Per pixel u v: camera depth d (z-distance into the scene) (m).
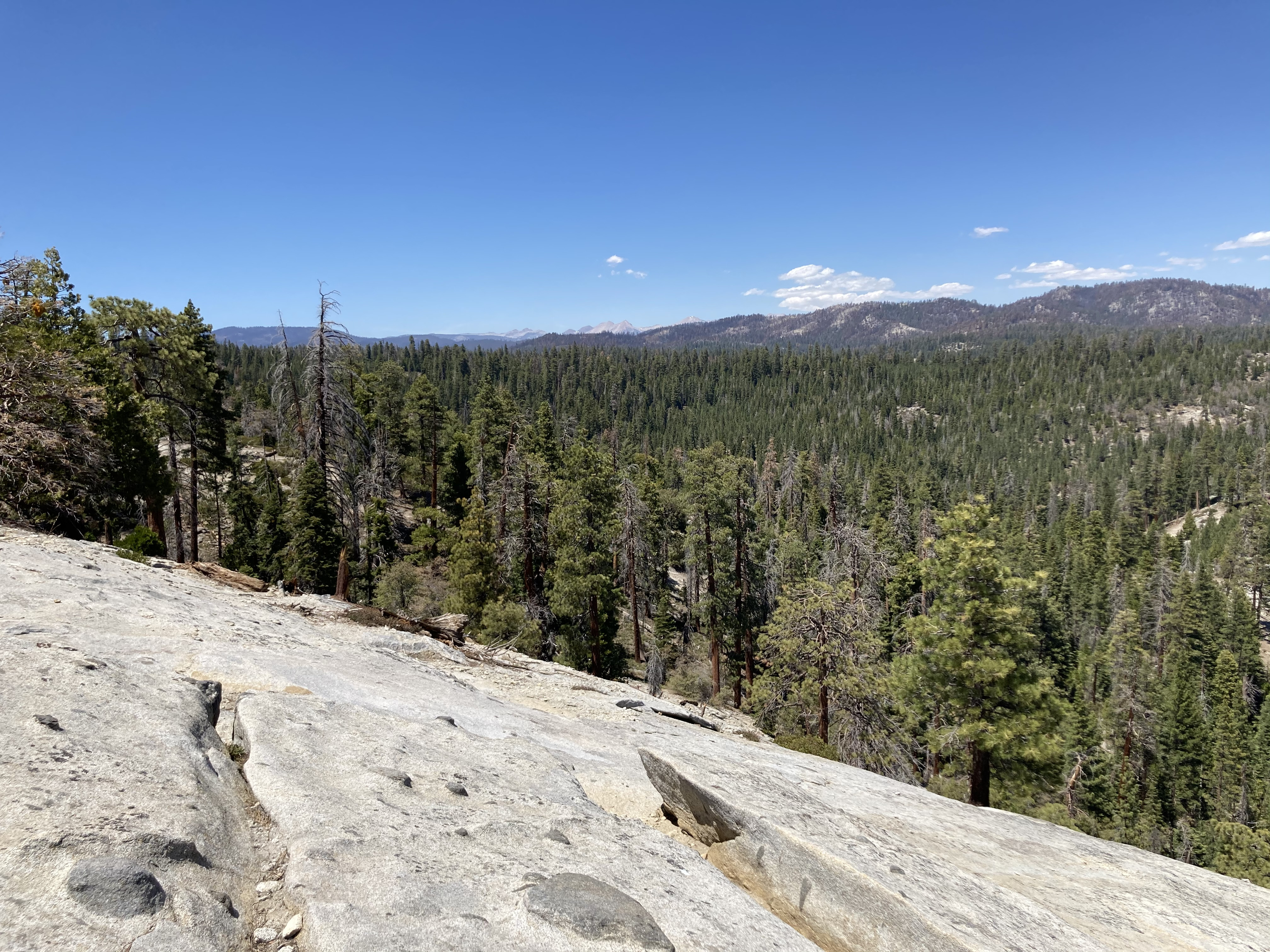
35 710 4.36
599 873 4.25
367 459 31.66
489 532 30.81
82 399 16.03
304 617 12.91
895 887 4.48
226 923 3.04
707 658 38.72
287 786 4.52
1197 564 88.12
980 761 17.47
